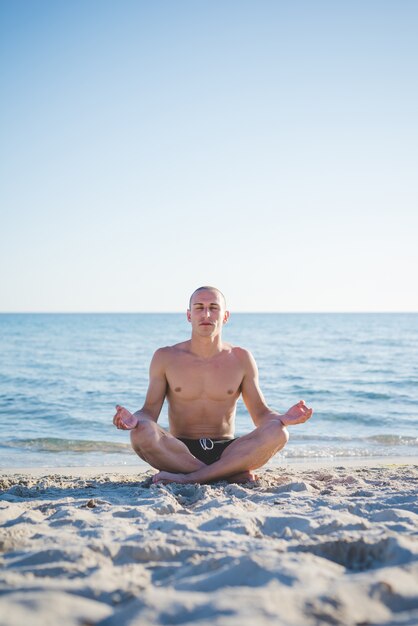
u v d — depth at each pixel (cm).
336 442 906
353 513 348
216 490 435
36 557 233
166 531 287
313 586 188
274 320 10012
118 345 3834
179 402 516
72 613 170
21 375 2008
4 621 159
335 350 3216
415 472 574
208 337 512
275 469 636
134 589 194
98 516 330
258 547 245
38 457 789
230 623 155
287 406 1355
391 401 1411
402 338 4381
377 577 189
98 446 868
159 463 482
